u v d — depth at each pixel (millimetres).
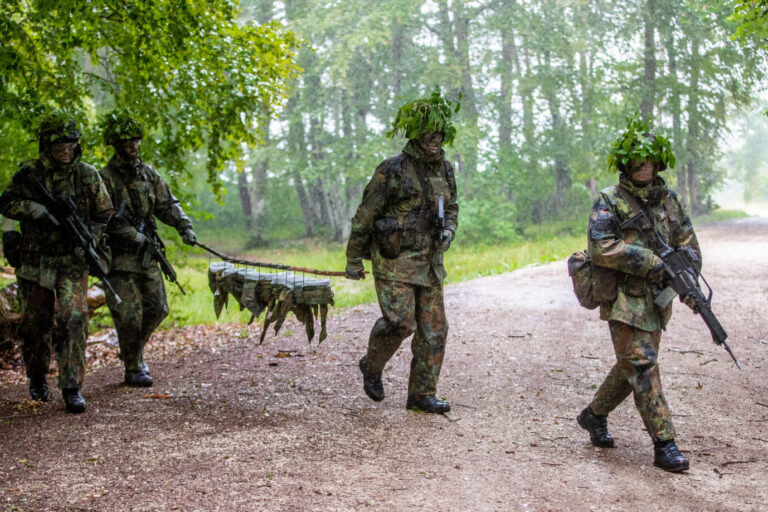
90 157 9172
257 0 31234
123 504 3580
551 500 3861
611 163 4586
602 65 32719
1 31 7832
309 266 22312
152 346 8414
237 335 8844
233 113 9469
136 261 5926
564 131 33406
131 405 5402
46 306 5473
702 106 33188
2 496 3637
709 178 39094
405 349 7461
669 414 4430
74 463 4141
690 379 6641
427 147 5039
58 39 8234
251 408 5391
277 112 9984
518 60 37531
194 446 4477
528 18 31203
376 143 29453
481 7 33125
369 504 3680
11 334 7742
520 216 32812
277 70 9766
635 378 4461
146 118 9562
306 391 5949
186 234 6020
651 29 31391
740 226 26781
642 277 4469
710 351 7691
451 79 30844
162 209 6066
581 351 7648
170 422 4973
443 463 4352
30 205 5223
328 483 3938
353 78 30531
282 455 4359
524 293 11422
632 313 4445
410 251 5121
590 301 4582
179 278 15664
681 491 4082
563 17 32344
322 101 31734
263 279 5344
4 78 7859
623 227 4508
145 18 7938
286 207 43344
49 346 5605
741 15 11695
